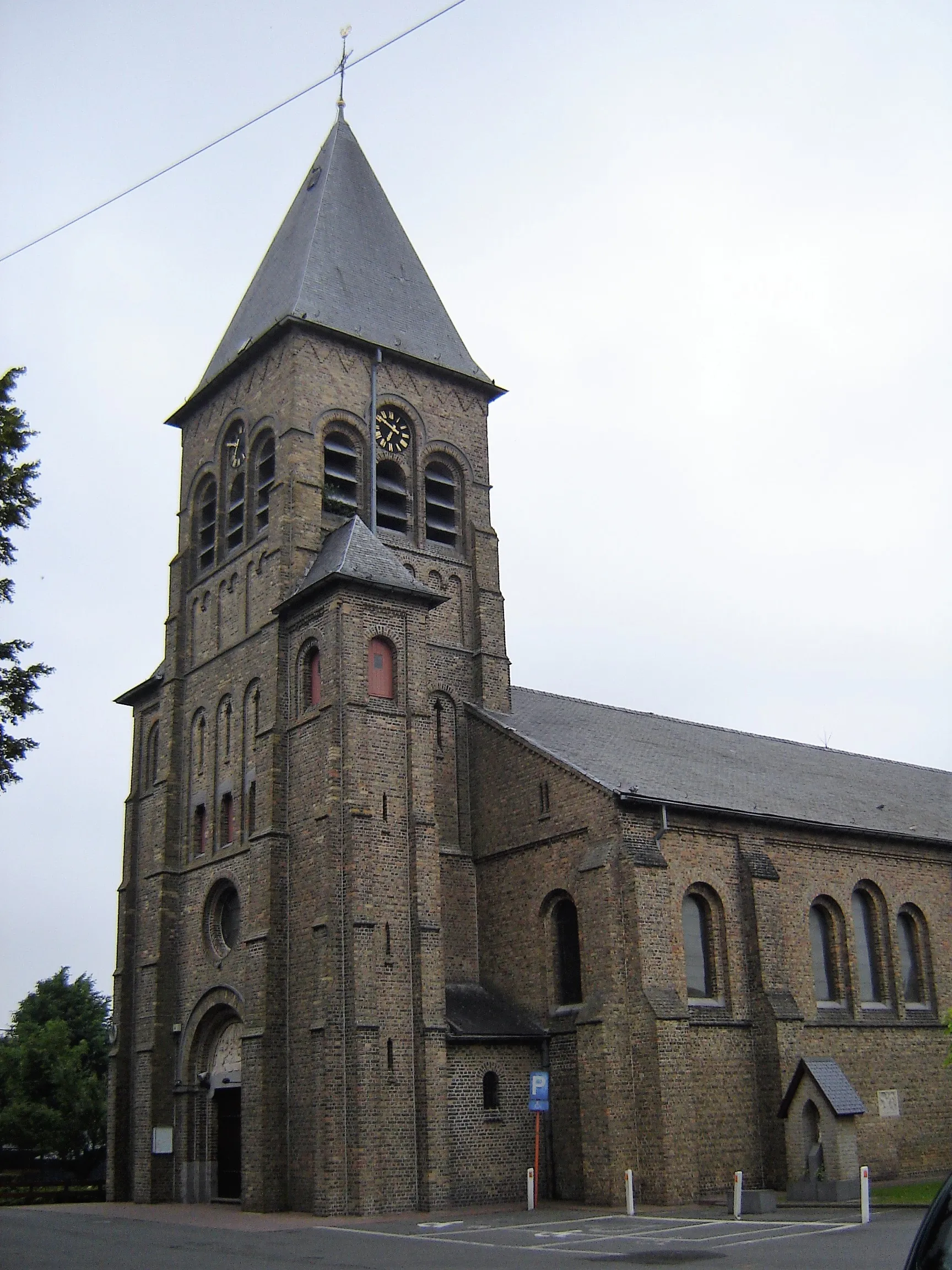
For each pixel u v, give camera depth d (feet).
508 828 135.44
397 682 128.67
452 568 153.58
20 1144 176.96
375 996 115.75
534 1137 123.13
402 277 166.61
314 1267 71.20
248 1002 122.62
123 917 153.58
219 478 156.04
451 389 162.20
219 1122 132.57
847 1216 96.68
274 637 134.82
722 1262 69.77
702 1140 118.62
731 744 168.76
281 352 149.89
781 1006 126.21
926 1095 142.72
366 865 119.44
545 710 153.89
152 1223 108.27
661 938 118.93
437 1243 85.81
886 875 149.89
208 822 141.38
